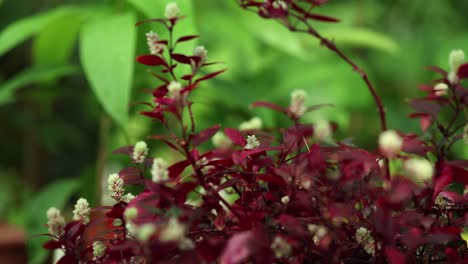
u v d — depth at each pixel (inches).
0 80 82.3
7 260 49.9
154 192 23.8
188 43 32.2
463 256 25.7
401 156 25.1
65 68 45.9
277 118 48.8
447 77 25.4
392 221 23.7
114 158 52.3
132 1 36.8
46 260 39.6
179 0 34.4
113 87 36.3
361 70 26.0
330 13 76.9
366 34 55.9
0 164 87.4
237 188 27.2
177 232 22.0
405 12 82.4
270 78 62.9
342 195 24.2
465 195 25.7
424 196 25.0
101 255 25.7
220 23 57.4
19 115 81.1
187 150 24.5
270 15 26.0
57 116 83.4
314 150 24.4
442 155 24.8
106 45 37.0
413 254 25.3
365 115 74.1
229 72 63.2
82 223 25.7
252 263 23.6
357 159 24.3
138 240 23.3
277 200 25.4
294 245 23.3
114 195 25.8
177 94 24.3
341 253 25.3
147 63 25.5
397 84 80.7
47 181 86.4
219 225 23.8
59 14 43.9
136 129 59.4
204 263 22.8
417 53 80.9
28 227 41.0
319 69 63.2
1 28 79.4
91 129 88.2
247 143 26.0
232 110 50.2
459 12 82.7
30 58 86.7
